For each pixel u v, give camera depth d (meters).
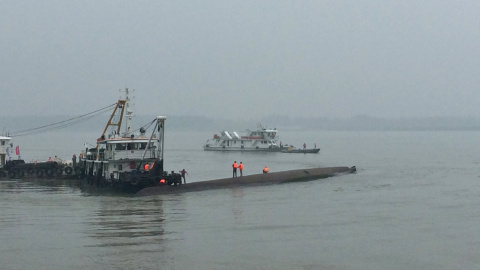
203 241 37.78
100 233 40.22
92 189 65.38
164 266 32.38
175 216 46.56
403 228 41.28
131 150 63.34
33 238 38.81
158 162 60.97
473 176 78.00
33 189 67.06
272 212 48.16
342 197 56.88
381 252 34.97
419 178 75.56
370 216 45.91
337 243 37.12
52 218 46.00
